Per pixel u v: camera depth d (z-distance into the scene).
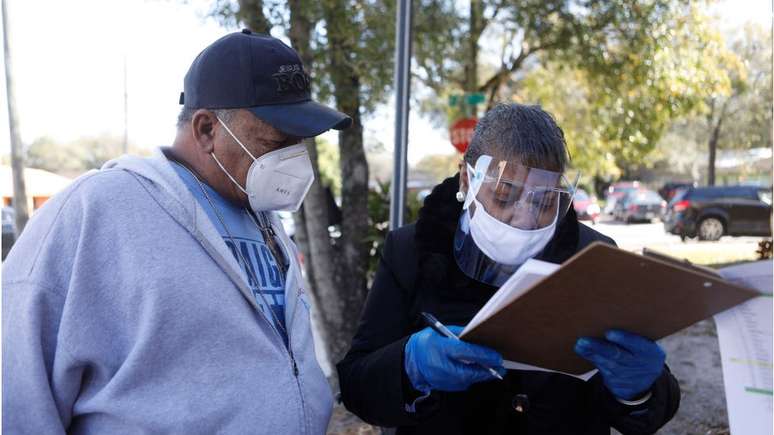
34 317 1.25
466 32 8.70
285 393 1.43
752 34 9.44
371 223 6.12
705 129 13.80
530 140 1.62
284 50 1.58
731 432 1.26
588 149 11.68
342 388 1.80
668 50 8.92
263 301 1.56
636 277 1.14
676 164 19.42
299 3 5.04
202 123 1.53
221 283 1.41
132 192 1.38
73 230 1.31
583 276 1.13
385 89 5.87
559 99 12.09
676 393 1.69
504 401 1.67
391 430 1.89
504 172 1.61
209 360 1.36
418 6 7.39
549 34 9.34
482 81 12.22
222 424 1.34
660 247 11.99
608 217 22.17
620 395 1.44
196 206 1.44
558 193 1.63
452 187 1.83
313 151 5.00
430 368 1.45
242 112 1.50
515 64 10.62
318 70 5.54
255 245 1.64
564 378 1.67
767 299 1.25
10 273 1.30
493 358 1.37
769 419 1.24
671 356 5.40
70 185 1.39
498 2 9.14
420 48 7.65
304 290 1.79
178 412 1.30
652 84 9.07
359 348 1.80
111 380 1.29
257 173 1.54
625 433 1.67
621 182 24.72
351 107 5.49
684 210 13.43
